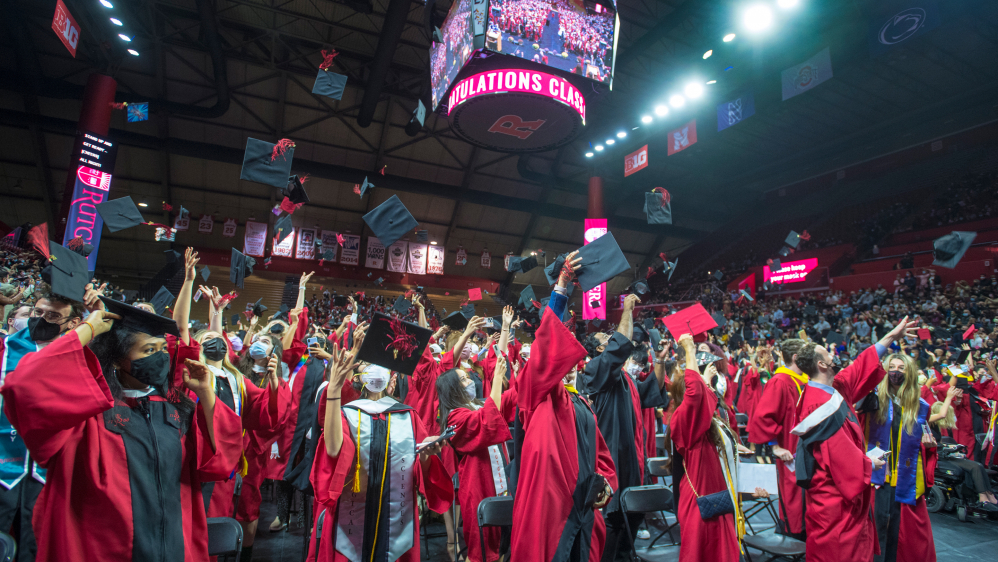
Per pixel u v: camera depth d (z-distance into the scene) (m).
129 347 2.14
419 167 27.84
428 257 30.92
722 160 32.47
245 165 4.79
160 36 19.36
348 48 21.16
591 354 4.22
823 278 26.34
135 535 2.01
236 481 4.01
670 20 17.33
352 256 29.67
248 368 4.30
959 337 10.69
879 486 3.95
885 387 4.09
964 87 24.12
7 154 23.19
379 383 3.00
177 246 27.75
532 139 12.87
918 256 22.30
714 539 3.20
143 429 2.17
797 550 3.68
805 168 34.81
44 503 1.90
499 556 3.81
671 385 3.86
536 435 2.90
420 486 3.10
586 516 2.91
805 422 3.46
